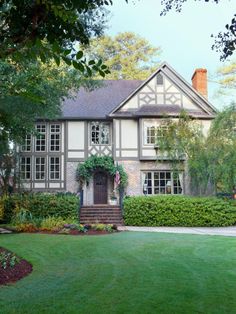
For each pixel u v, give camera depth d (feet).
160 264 25.57
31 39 9.19
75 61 9.33
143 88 68.23
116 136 67.46
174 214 55.52
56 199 56.80
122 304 16.37
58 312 15.26
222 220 55.47
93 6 10.10
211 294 18.08
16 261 25.13
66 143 69.92
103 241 36.78
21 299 17.12
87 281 20.67
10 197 58.08
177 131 59.82
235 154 54.90
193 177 60.18
